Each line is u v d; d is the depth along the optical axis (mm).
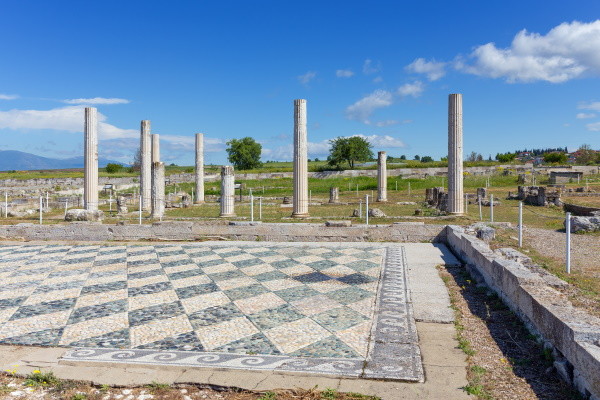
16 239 17375
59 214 30156
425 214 26344
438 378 4926
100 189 54438
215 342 6113
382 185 38656
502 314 7137
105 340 6266
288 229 16438
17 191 48844
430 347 5867
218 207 36469
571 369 4699
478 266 9836
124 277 10422
